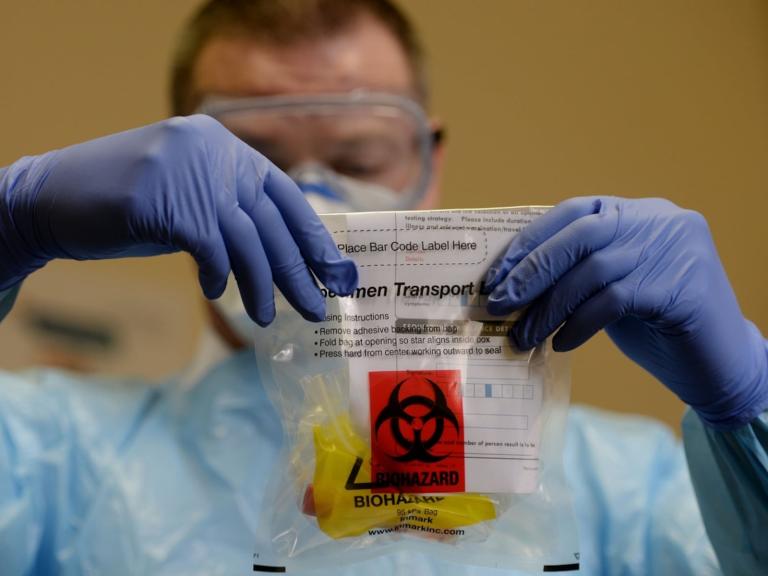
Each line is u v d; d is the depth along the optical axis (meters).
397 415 0.77
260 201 0.81
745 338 0.88
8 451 1.12
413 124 1.36
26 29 1.92
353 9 1.39
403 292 0.78
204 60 1.37
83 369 1.85
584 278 0.80
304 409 0.79
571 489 1.15
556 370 0.81
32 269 0.88
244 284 0.80
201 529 1.10
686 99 1.93
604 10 1.96
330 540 0.77
